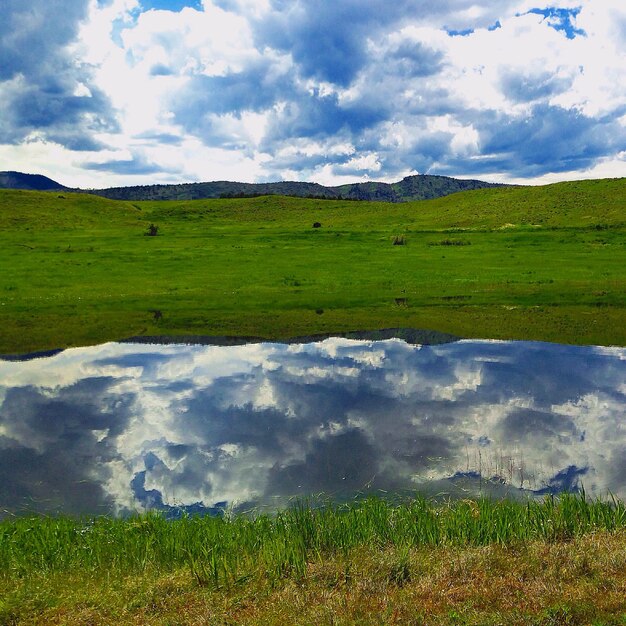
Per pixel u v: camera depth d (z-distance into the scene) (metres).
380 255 58.69
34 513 10.96
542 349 23.81
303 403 17.25
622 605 6.50
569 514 9.14
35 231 89.19
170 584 7.59
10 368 21.91
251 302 36.06
